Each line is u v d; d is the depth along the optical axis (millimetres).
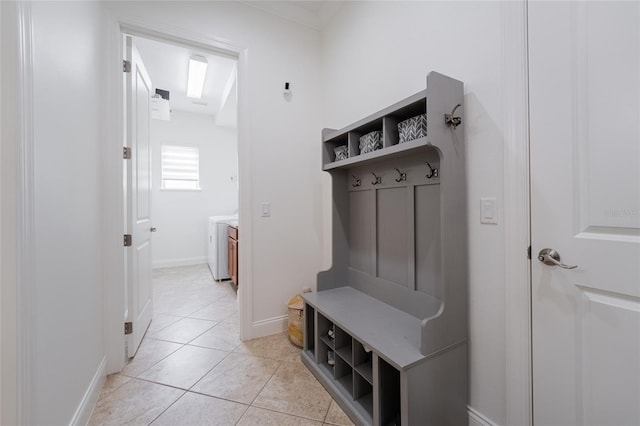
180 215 4777
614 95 868
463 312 1257
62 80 1171
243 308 2152
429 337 1158
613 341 891
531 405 1073
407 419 1090
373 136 1596
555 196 999
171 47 2799
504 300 1139
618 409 883
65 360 1165
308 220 2412
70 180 1239
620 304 878
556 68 986
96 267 1569
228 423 1341
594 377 928
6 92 868
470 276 1266
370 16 1898
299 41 2375
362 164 1883
